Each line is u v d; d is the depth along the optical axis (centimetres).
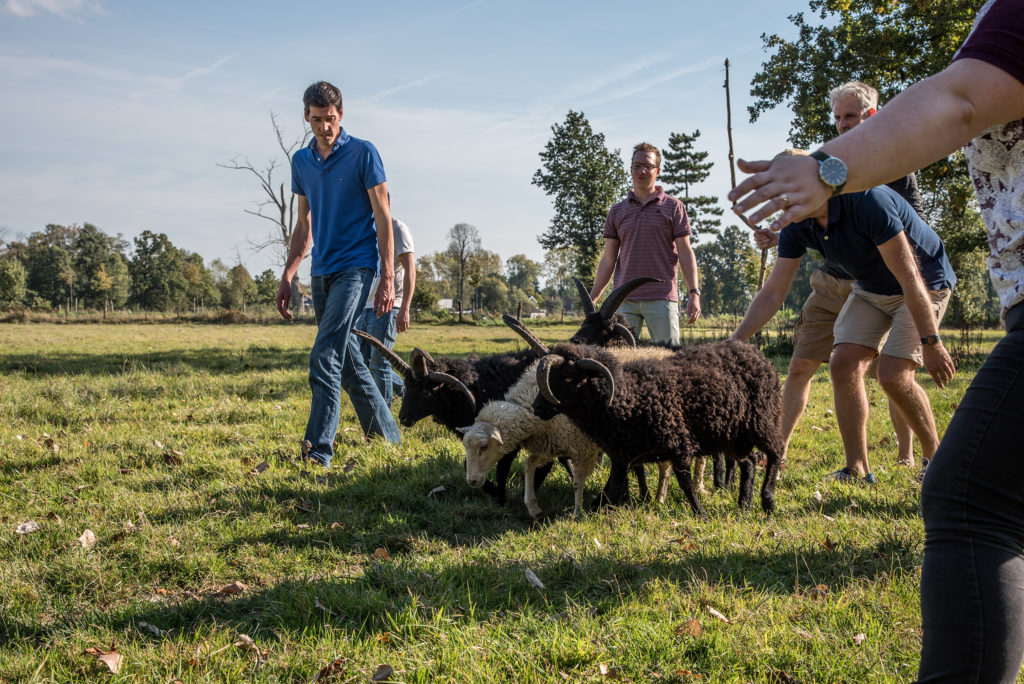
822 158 154
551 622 340
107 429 792
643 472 618
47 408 889
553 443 588
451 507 568
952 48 2342
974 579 167
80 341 2606
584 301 747
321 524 506
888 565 394
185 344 2544
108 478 603
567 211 7038
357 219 678
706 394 546
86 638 336
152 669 309
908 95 160
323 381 662
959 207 2736
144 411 912
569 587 396
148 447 704
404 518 534
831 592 365
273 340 2986
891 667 288
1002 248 183
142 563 428
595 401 532
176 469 632
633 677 295
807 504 563
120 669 309
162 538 462
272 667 311
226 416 894
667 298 816
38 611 368
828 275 657
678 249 819
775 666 299
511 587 391
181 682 298
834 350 619
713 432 555
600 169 6919
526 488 582
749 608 352
